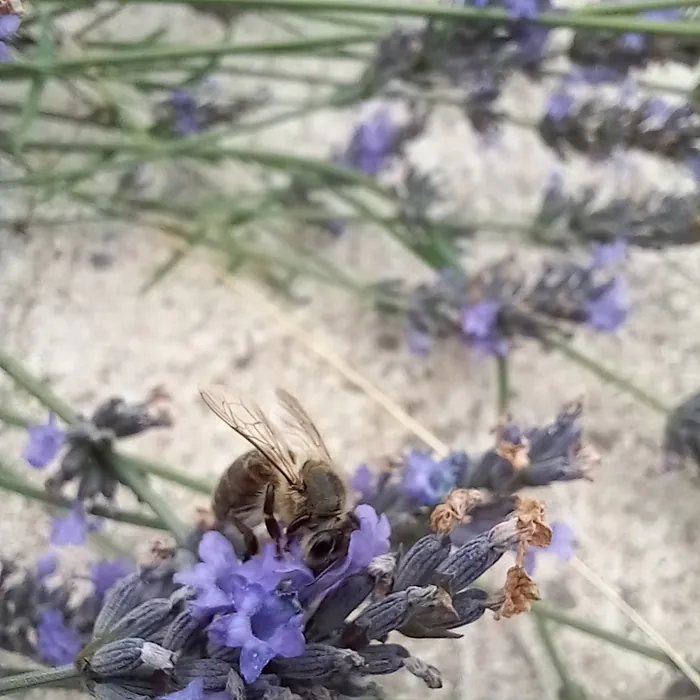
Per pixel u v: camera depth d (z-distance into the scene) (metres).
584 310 0.14
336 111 0.19
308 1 0.12
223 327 0.16
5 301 0.15
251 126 0.15
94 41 0.16
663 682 0.14
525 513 0.08
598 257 0.15
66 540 0.11
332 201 0.18
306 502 0.09
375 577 0.08
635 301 0.17
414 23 0.17
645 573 0.15
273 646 0.08
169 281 0.16
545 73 0.14
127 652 0.08
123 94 0.17
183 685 0.08
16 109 0.15
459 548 0.09
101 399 0.15
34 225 0.15
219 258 0.16
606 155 0.15
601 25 0.13
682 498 0.15
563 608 0.14
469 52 0.14
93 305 0.16
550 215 0.15
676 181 0.19
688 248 0.18
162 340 0.16
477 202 0.18
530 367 0.16
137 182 0.16
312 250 0.17
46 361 0.15
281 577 0.08
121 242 0.16
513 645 0.14
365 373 0.16
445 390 0.16
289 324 0.14
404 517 0.10
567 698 0.12
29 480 0.14
